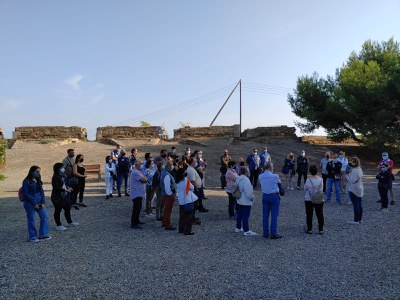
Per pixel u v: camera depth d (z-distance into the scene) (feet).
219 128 116.47
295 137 117.60
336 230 29.99
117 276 19.84
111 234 29.22
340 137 105.40
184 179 29.22
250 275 19.90
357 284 18.53
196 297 17.13
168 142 106.93
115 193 50.49
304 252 24.00
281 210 38.99
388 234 28.37
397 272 20.15
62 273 20.35
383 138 94.32
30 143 97.60
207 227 31.55
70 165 39.32
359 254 23.47
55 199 30.42
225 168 54.80
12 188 56.08
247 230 28.73
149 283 18.84
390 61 103.24
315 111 110.42
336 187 42.78
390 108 96.53
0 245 26.20
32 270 20.86
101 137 110.32
